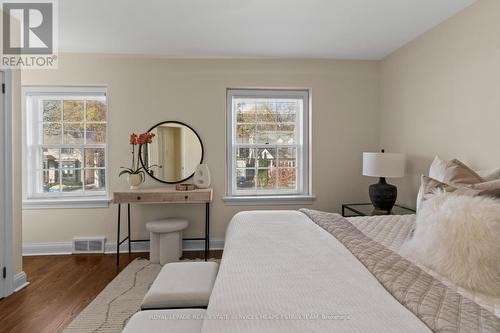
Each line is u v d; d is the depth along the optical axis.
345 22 2.66
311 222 2.09
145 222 3.61
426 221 1.42
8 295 2.44
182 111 3.62
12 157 2.47
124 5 2.35
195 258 3.35
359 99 3.76
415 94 3.04
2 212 2.38
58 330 1.97
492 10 2.10
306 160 3.85
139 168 3.58
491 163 2.13
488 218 1.19
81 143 3.67
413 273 1.19
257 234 1.79
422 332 0.79
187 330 1.10
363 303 0.97
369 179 3.79
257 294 1.04
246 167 3.84
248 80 3.66
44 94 3.57
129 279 2.76
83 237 3.55
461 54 2.40
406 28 2.78
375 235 1.88
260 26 2.75
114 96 3.54
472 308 0.92
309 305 0.96
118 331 1.96
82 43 3.15
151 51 3.40
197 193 3.22
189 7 2.39
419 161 2.97
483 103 2.19
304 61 3.69
